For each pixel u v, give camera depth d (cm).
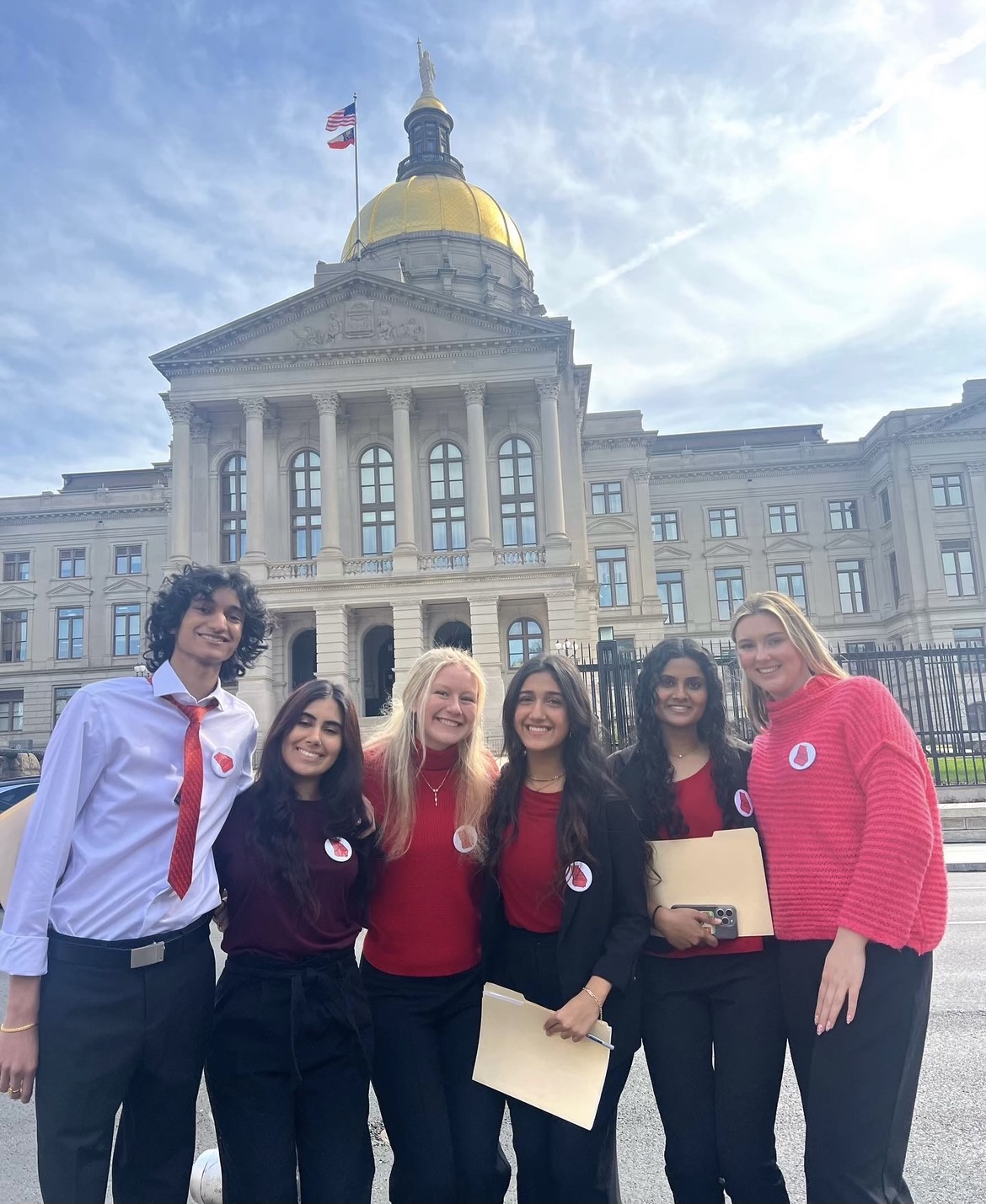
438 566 3769
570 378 4178
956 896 1110
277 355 3831
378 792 364
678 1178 333
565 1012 324
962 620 5078
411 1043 340
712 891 343
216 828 339
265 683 3612
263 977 326
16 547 5753
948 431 5316
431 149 6206
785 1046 340
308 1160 322
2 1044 295
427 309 3912
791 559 5659
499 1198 330
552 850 346
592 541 5228
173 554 3778
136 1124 315
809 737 333
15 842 328
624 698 1844
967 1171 402
